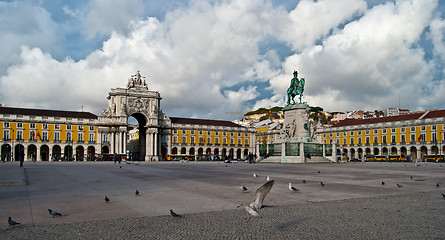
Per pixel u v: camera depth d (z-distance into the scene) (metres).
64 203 7.41
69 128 60.62
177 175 15.48
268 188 5.89
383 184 11.14
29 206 7.03
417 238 4.77
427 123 55.62
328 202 7.63
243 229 5.23
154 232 5.04
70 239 4.67
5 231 5.07
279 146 37.62
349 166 26.20
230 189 9.89
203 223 5.60
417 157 56.62
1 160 52.84
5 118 56.19
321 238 4.76
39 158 58.03
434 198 8.27
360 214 6.31
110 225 5.46
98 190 9.62
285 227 5.35
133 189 9.86
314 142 37.28
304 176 14.84
